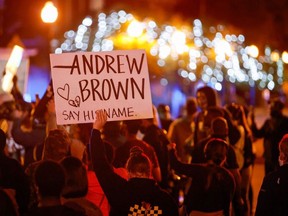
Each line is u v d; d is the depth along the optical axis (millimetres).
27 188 12594
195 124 20281
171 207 11953
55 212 9898
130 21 39656
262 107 63781
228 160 16141
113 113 13414
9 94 19875
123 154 15945
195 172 13922
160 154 17484
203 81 45250
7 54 25141
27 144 18250
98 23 41312
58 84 13336
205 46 43406
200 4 59594
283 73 54062
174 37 41156
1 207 11094
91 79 13391
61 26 48656
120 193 11945
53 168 9977
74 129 16766
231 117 19500
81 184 11156
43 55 41281
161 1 53625
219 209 13812
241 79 45594
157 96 50281
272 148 21234
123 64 13445
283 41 64188
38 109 15875
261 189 12992
